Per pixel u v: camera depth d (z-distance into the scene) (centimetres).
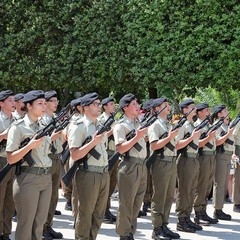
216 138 1165
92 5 1975
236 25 1706
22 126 735
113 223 1129
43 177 742
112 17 1922
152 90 2045
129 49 1861
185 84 1786
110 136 1100
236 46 1688
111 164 862
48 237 964
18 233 735
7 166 744
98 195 807
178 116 1227
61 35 2036
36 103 735
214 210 1216
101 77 1959
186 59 1739
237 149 1289
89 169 789
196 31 1731
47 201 752
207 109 1120
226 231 1083
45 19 2006
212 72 1725
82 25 1948
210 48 1711
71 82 2008
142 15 1836
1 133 882
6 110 905
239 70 1697
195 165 1055
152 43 1817
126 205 886
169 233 992
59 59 2003
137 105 884
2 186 866
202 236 1034
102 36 1925
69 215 1189
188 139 1020
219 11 1733
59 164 1001
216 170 1185
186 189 1057
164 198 972
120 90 2039
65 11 1981
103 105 1109
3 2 2056
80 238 807
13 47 2050
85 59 1983
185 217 1072
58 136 983
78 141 785
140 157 888
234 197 1298
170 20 1805
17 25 2073
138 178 886
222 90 1873
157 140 949
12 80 2084
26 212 731
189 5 1786
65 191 1234
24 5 2042
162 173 959
